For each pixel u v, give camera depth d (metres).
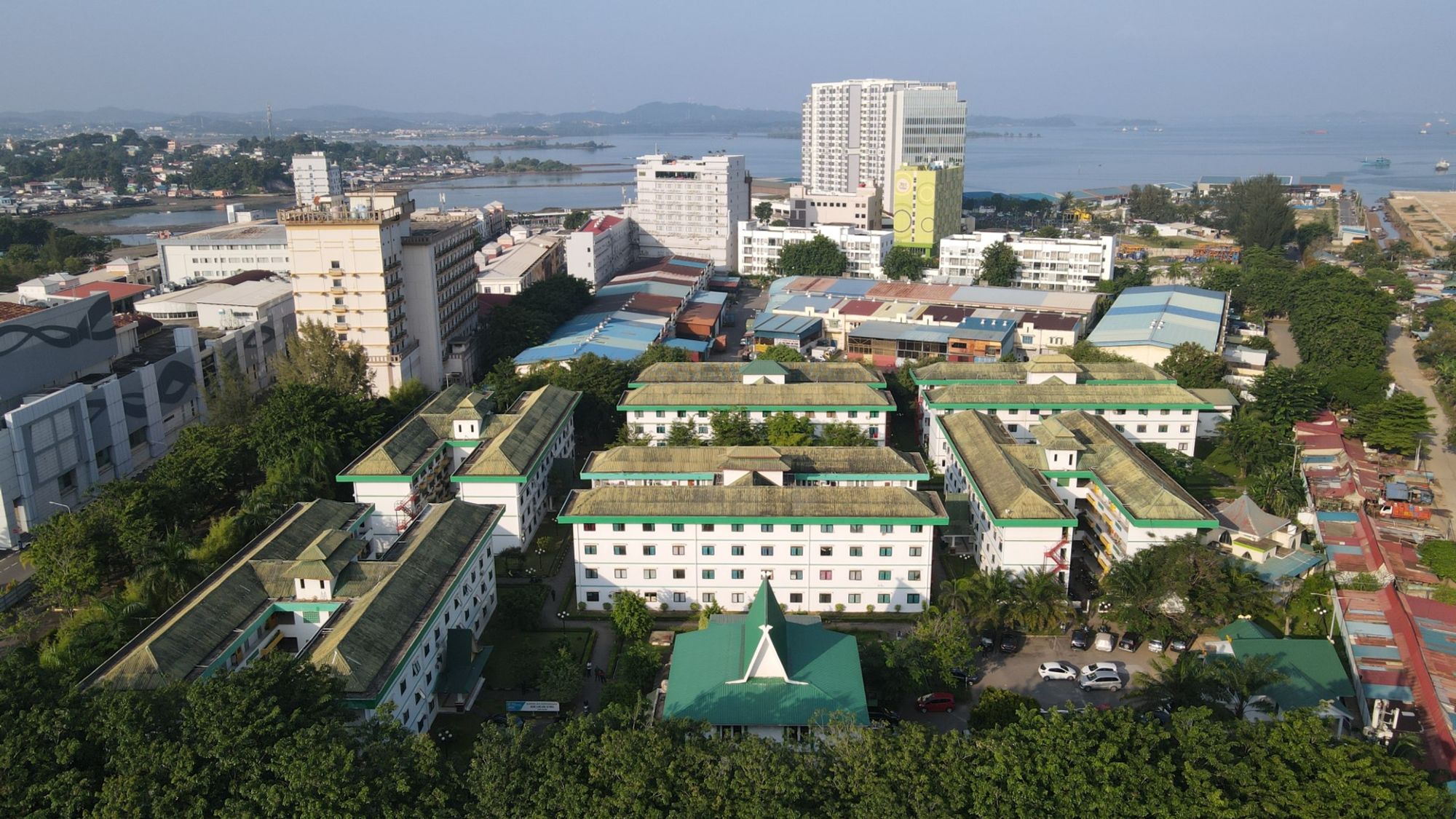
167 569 110.69
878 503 117.44
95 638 98.62
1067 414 154.38
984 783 69.38
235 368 199.50
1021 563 118.56
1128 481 124.50
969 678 100.81
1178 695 88.69
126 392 163.62
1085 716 75.12
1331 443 169.25
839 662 93.81
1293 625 114.12
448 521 114.62
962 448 142.88
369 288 188.62
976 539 132.50
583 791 69.06
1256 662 89.50
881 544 117.69
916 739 73.44
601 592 120.50
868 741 73.19
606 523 117.94
